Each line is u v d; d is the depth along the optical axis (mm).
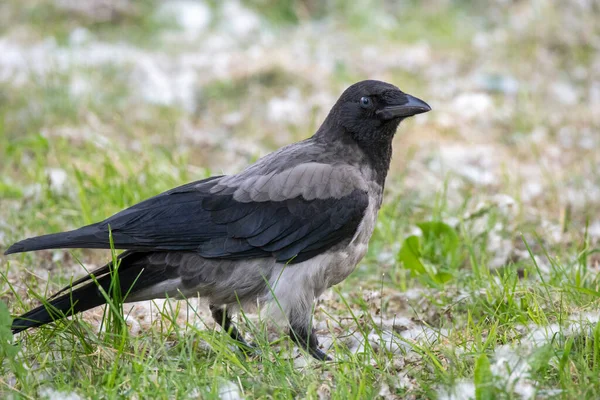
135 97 17859
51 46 20078
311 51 21109
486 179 14547
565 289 9336
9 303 9539
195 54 20891
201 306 9500
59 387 7566
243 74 19109
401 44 21859
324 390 7633
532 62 20188
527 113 17578
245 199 9047
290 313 9047
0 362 7922
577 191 13898
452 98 18656
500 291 9523
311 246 9039
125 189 12406
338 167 9281
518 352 7559
